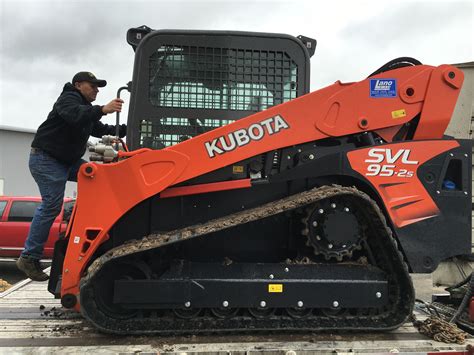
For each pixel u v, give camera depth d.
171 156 2.72
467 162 2.90
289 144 2.83
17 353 2.47
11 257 8.29
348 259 2.92
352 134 2.91
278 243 3.05
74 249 2.66
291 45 3.27
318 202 2.78
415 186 2.84
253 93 3.22
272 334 2.76
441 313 3.25
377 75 2.91
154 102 3.14
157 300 2.63
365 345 2.62
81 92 3.27
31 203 8.44
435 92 2.94
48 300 3.60
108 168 2.67
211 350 2.49
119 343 2.62
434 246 2.83
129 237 2.87
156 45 3.15
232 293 2.67
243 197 2.96
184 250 2.97
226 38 3.22
